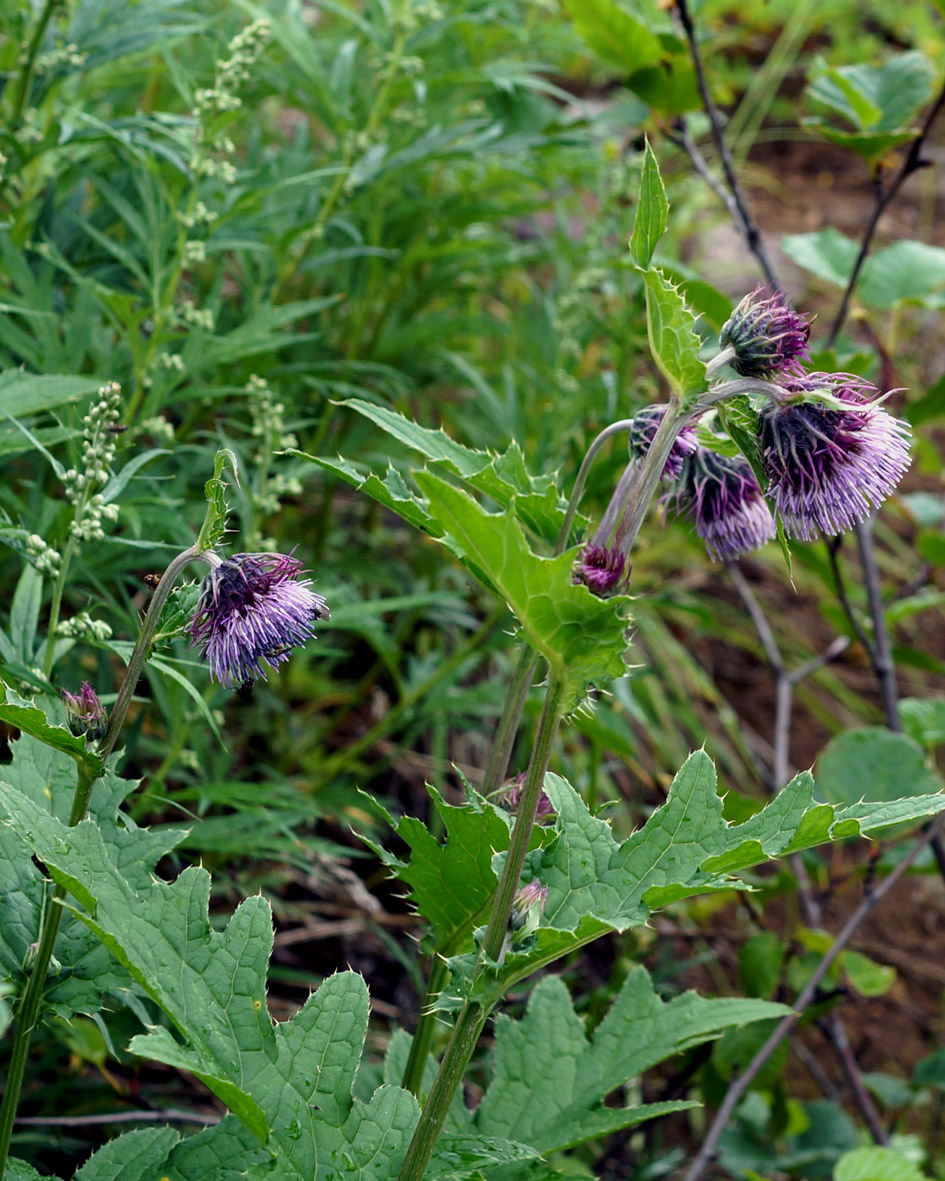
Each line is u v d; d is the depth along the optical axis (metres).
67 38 0.89
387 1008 1.06
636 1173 0.94
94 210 1.07
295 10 1.06
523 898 0.56
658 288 0.54
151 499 0.77
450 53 1.27
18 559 0.90
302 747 1.14
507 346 1.44
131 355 0.90
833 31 2.63
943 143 2.45
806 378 0.59
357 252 1.02
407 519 0.57
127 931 0.54
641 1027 0.68
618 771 1.39
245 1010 0.56
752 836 0.55
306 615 0.59
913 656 1.15
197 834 0.82
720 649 1.66
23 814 0.54
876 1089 1.07
